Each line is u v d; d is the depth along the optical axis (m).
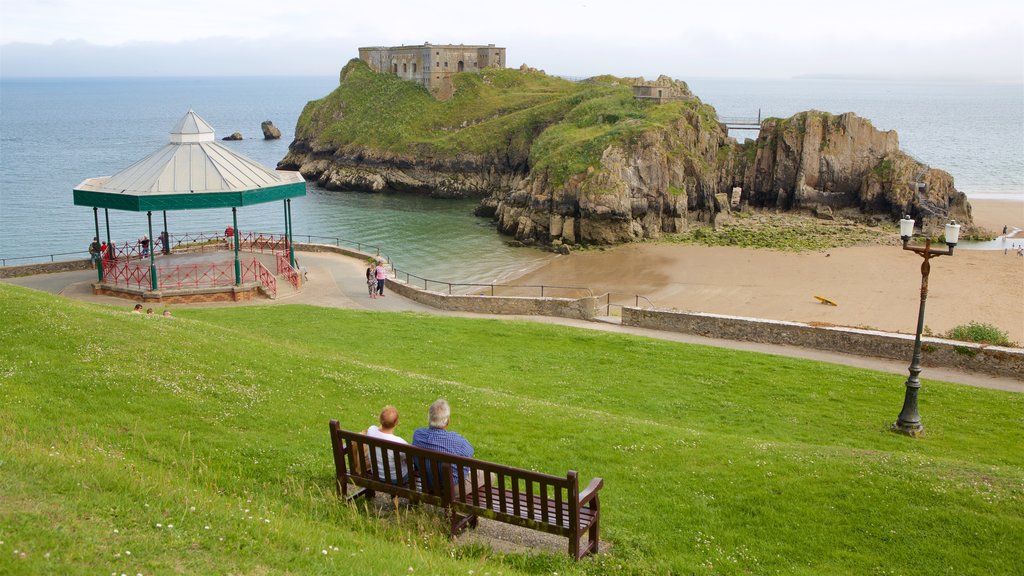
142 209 41.41
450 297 41.00
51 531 8.89
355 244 83.88
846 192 96.25
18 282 45.56
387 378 21.50
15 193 114.19
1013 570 11.73
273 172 47.88
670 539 12.22
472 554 10.99
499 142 128.00
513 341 31.56
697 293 60.28
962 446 20.59
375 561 9.87
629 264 72.19
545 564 10.77
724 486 14.33
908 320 51.47
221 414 15.83
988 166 148.75
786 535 12.55
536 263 74.19
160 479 11.66
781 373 27.33
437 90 152.75
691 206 91.56
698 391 24.86
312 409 17.19
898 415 22.62
